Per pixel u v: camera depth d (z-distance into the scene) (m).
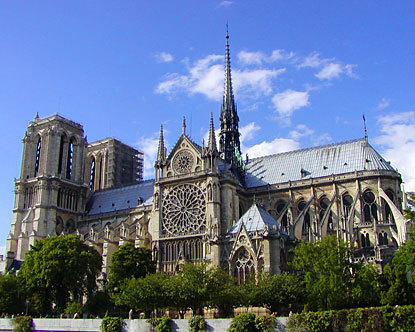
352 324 57.06
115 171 183.88
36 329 77.88
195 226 113.56
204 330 62.38
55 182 151.75
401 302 72.00
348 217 107.56
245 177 133.75
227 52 151.00
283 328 58.78
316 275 75.06
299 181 122.81
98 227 149.75
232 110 144.12
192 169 118.19
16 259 141.88
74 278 101.88
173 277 79.88
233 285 75.19
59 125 159.62
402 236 100.62
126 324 68.38
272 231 88.69
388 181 114.12
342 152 124.50
